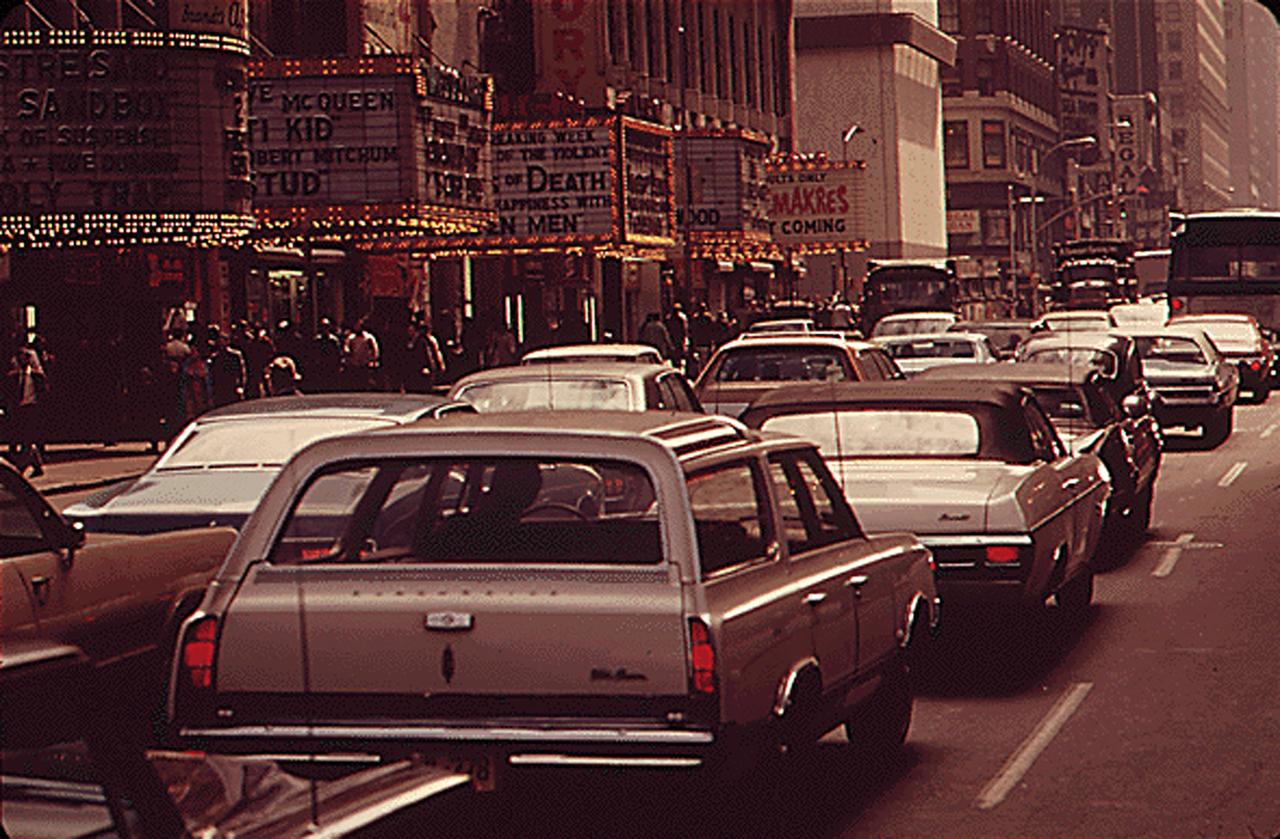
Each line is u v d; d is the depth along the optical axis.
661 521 18.45
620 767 17.92
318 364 108.25
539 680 18.12
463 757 18.22
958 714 28.50
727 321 155.62
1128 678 31.36
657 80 196.38
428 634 18.31
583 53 173.88
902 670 23.84
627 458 18.70
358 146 101.31
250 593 18.80
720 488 19.39
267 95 101.50
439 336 138.12
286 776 11.62
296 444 33.53
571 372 44.41
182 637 18.86
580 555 18.91
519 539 19.09
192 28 89.69
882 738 24.78
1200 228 143.62
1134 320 124.12
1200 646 34.44
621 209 126.06
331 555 19.48
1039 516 31.45
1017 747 25.98
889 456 33.91
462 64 155.25
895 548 23.88
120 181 89.81
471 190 107.56
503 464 19.39
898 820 21.66
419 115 101.81
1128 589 42.16
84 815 8.85
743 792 18.84
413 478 20.02
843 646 21.14
